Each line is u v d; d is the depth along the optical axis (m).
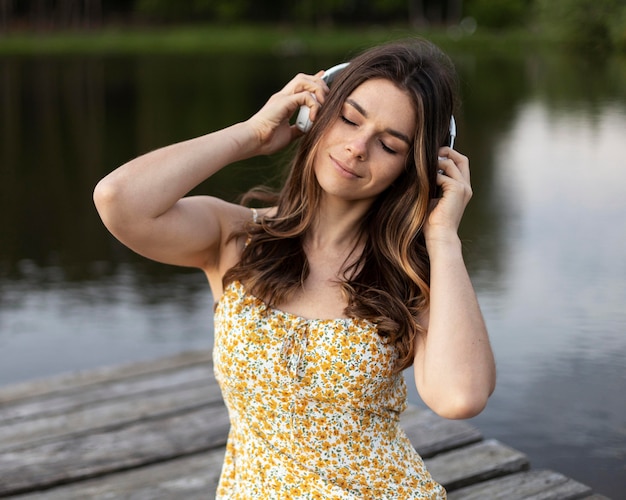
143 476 3.21
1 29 43.31
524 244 7.38
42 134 14.42
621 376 4.81
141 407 3.78
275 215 2.02
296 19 48.03
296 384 1.83
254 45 39.53
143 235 1.88
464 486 3.13
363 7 48.97
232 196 9.12
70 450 3.37
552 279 6.44
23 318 6.02
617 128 13.13
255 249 1.95
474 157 11.20
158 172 1.87
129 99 18.80
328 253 1.95
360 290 1.88
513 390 4.67
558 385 4.71
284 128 2.02
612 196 9.04
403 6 48.47
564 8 31.03
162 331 5.74
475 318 1.82
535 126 13.59
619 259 6.92
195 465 3.29
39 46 37.34
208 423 3.63
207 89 20.75
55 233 8.46
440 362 1.78
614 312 5.77
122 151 12.79
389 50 1.85
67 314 6.10
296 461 1.87
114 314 6.09
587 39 31.39
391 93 1.82
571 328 5.50
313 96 1.94
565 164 10.66
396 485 1.88
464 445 3.42
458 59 28.86
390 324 1.83
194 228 1.94
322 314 1.89
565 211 8.45
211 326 5.83
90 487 3.12
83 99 18.86
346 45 38.81
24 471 3.19
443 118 1.86
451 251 1.86
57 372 5.09
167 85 21.84
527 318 5.70
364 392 1.85
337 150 1.85
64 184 10.78
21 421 3.63
